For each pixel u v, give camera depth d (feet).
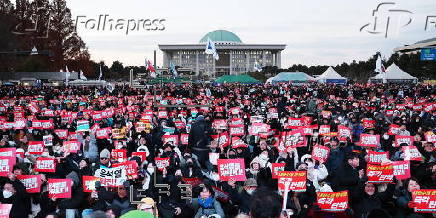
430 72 265.34
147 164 35.76
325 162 36.65
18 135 51.47
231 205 27.94
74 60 292.40
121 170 28.45
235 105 86.63
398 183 29.99
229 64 602.44
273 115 66.44
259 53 619.26
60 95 124.47
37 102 99.45
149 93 109.50
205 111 67.36
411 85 193.98
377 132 51.34
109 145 48.91
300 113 76.84
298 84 229.66
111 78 398.42
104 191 27.09
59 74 257.14
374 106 82.99
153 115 68.74
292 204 27.66
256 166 32.81
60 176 34.99
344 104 82.02
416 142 44.39
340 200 24.12
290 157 36.11
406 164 30.27
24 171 34.19
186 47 588.09
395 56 313.53
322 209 24.17
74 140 44.70
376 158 35.86
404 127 50.75
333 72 203.62
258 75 362.94
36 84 221.66
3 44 214.69
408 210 25.54
